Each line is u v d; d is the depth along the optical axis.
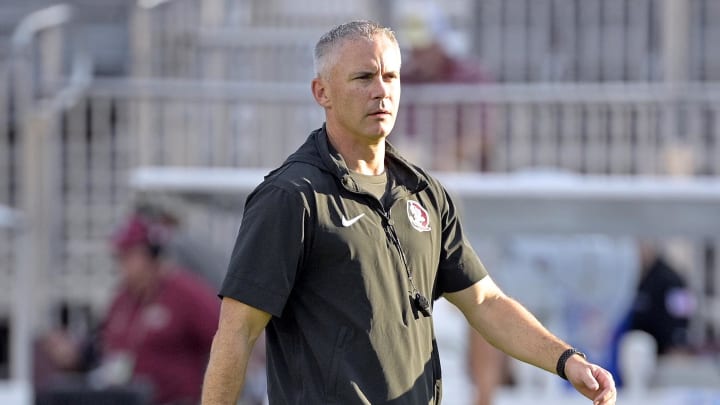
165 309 33.09
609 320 38.53
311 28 42.50
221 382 14.54
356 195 14.80
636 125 39.91
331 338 14.66
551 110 40.03
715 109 39.62
